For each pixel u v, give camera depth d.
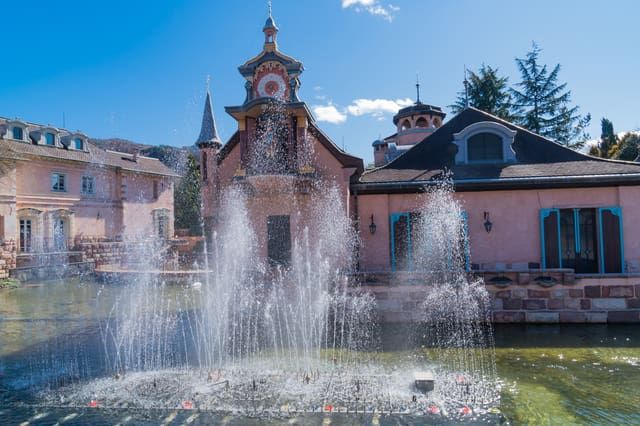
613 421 7.09
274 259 15.07
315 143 15.05
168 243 41.28
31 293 24.17
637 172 14.12
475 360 10.27
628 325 12.91
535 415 7.35
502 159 16.97
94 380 9.58
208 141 16.45
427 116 31.22
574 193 14.55
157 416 7.70
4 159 30.61
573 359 10.23
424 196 15.32
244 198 15.39
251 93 14.95
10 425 7.48
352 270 15.10
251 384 9.03
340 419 7.38
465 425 7.06
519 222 14.81
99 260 35.00
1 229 30.78
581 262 14.50
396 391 8.49
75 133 38.09
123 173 41.09
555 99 45.22
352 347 11.55
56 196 35.28
